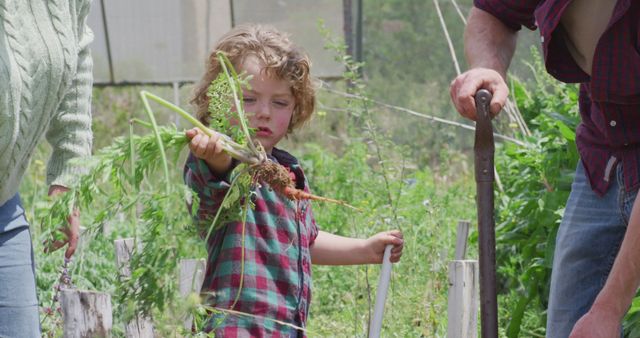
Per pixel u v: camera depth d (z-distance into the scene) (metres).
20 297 3.21
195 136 2.99
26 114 3.10
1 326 3.18
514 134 6.55
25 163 3.28
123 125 11.84
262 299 3.42
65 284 3.72
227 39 3.63
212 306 3.40
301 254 3.56
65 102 3.53
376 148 5.79
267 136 3.58
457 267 4.02
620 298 2.77
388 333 4.58
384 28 10.27
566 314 3.62
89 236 3.51
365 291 4.98
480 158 3.27
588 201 3.54
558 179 5.09
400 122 10.00
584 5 3.28
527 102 6.72
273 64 3.53
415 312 4.68
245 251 3.44
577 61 3.43
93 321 3.55
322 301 5.34
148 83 10.65
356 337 4.50
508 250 5.80
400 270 5.15
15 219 3.23
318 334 4.46
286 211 3.53
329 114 9.78
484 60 3.59
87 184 2.96
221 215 3.23
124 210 2.86
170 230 2.82
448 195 6.79
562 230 3.66
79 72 3.55
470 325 4.07
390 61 10.25
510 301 5.54
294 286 3.51
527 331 5.23
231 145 3.07
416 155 9.74
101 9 10.52
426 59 10.22
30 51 3.08
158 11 10.52
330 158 7.07
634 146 3.37
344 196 6.57
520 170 5.91
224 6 10.40
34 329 3.26
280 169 3.16
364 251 3.81
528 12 3.64
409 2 10.26
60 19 3.18
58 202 2.97
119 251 4.04
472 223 6.61
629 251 2.75
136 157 2.96
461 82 3.34
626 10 3.12
